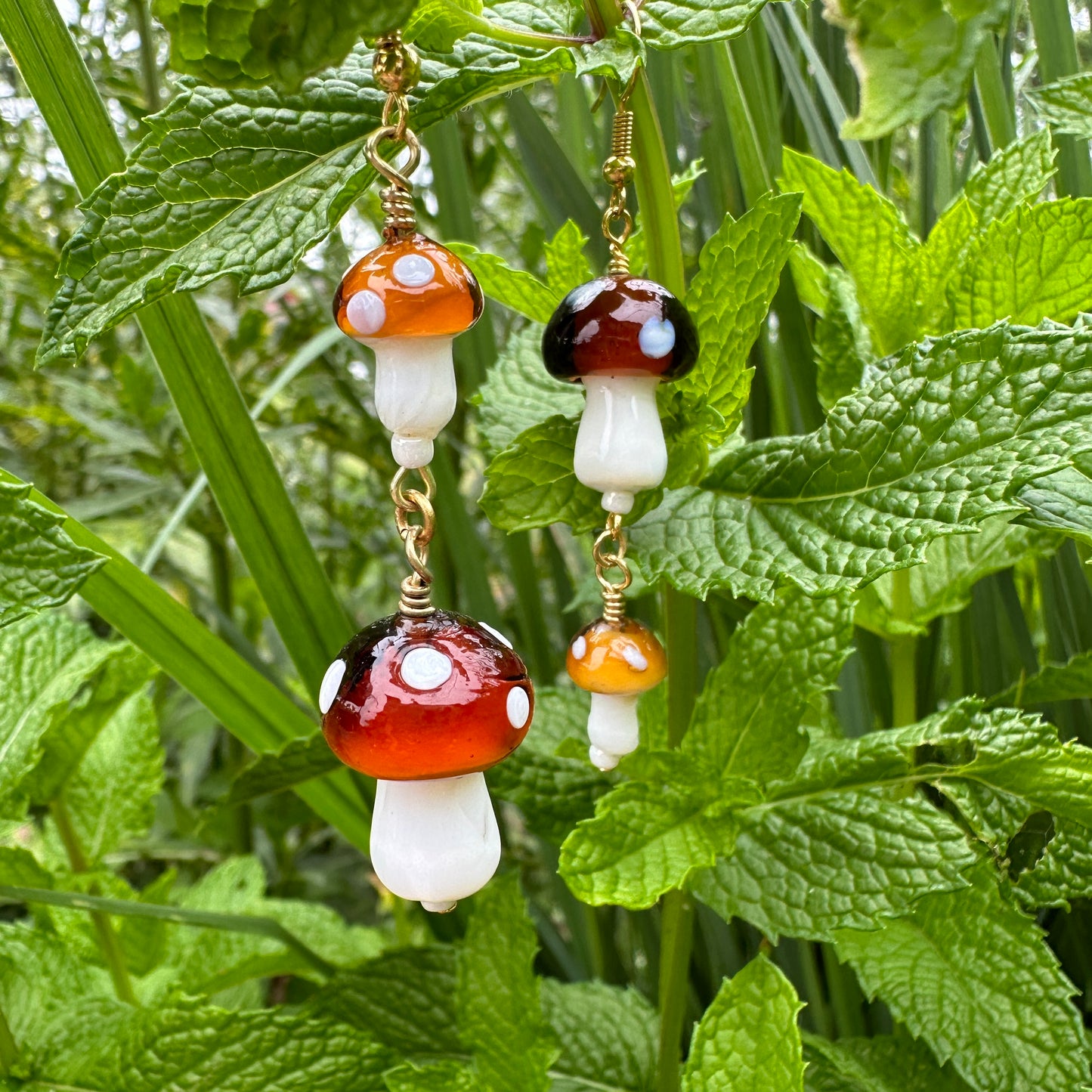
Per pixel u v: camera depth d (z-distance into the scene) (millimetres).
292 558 161
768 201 115
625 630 121
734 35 108
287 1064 142
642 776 130
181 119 106
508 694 102
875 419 110
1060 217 127
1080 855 127
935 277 143
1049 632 166
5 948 161
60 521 107
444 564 229
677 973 142
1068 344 103
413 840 105
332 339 216
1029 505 119
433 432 107
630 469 112
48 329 106
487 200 339
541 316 143
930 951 130
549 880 212
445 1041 157
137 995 188
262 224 106
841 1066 138
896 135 217
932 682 163
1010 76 158
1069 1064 121
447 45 108
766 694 132
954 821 146
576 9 119
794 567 110
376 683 100
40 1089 144
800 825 130
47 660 161
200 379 153
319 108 108
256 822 282
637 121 117
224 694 163
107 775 182
